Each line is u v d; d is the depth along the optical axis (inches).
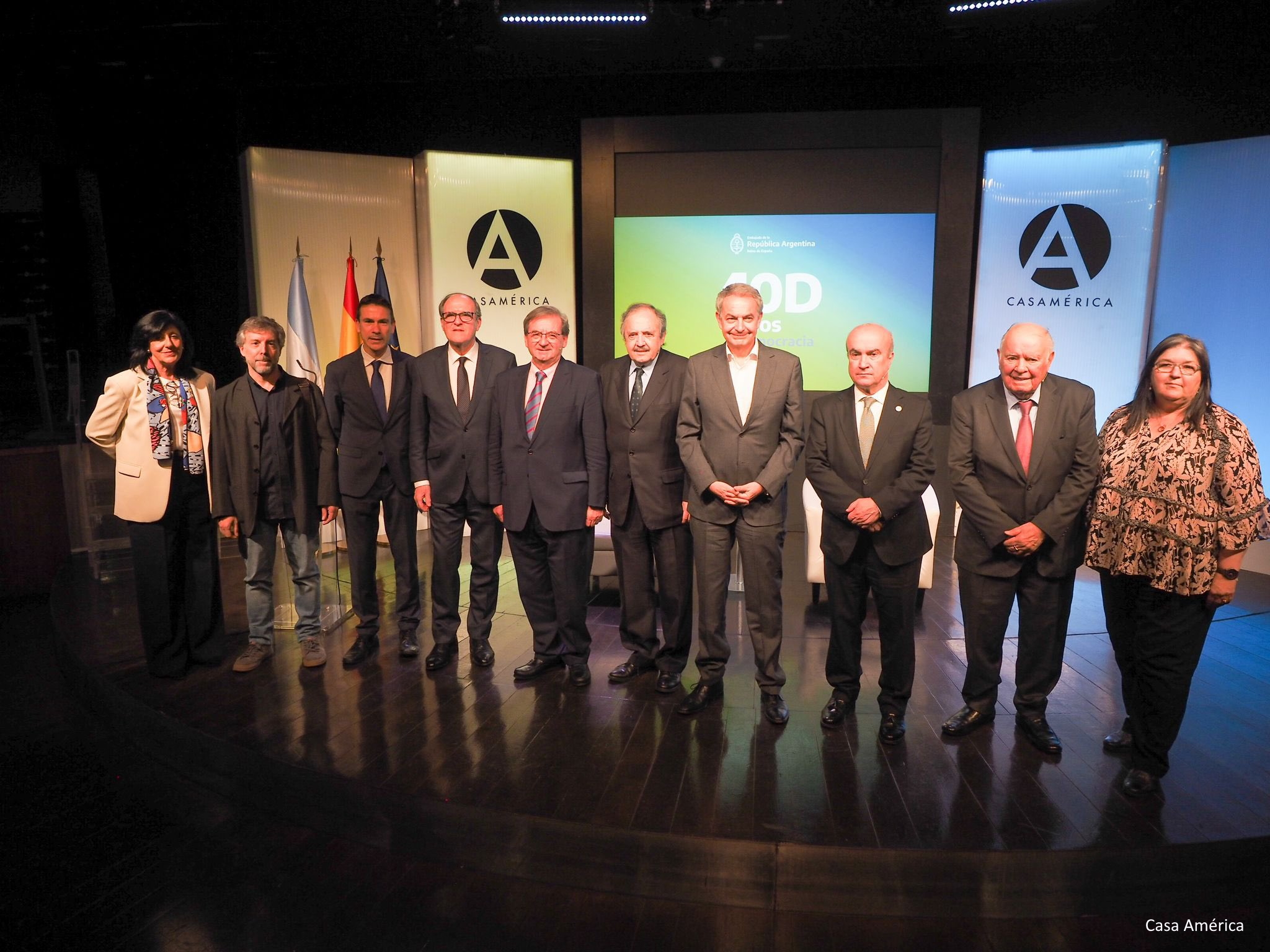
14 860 97.4
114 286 228.2
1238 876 88.1
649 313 118.0
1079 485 101.4
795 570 194.2
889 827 90.1
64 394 226.2
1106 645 145.6
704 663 119.6
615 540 128.3
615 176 229.1
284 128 235.6
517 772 101.8
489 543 134.4
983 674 110.1
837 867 86.9
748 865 88.2
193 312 236.4
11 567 191.9
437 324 229.0
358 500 138.0
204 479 131.4
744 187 226.5
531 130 240.1
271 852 98.8
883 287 227.0
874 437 106.7
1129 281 212.8
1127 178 209.5
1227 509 91.7
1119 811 92.8
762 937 84.1
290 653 141.4
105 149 223.3
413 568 142.5
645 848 90.0
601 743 109.0
